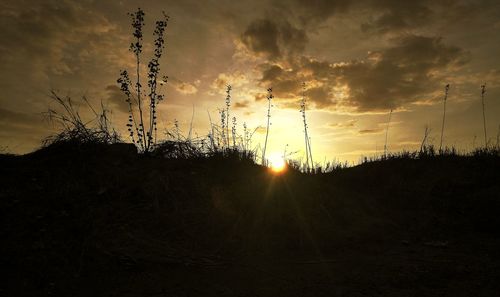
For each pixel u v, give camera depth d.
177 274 1.30
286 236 1.69
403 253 1.61
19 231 1.45
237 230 1.69
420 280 1.30
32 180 1.86
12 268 1.24
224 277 1.30
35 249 1.35
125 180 1.92
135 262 1.34
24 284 1.17
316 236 1.73
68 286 1.18
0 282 1.17
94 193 1.80
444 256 1.57
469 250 1.65
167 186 1.88
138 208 1.73
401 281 1.29
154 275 1.28
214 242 1.59
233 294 1.18
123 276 1.26
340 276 1.34
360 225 1.90
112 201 1.76
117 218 1.63
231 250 1.55
